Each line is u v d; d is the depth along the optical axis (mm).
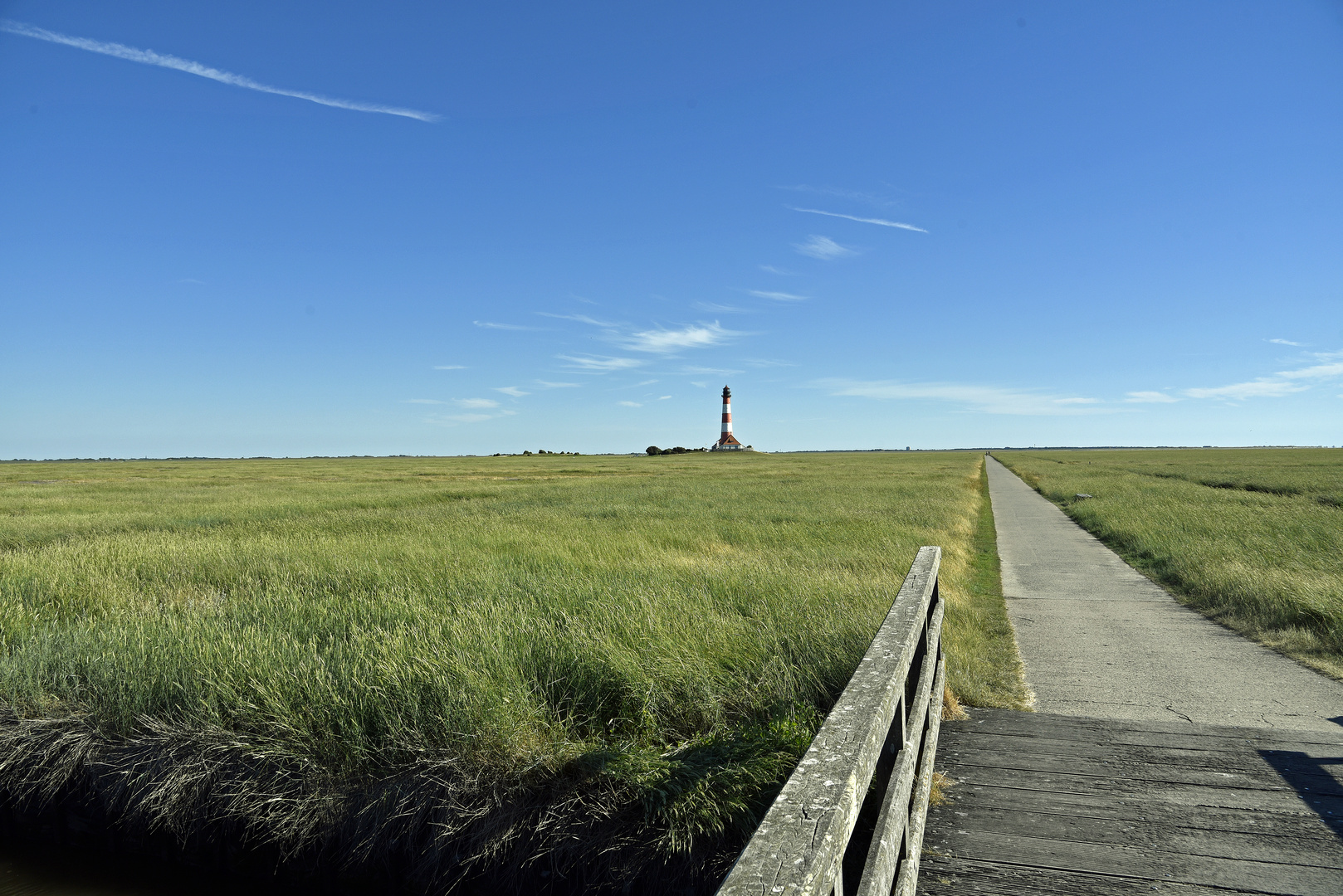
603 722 5000
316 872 4699
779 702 5000
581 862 4109
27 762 5289
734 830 3980
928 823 3975
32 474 61750
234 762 4840
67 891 4957
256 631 6246
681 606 7137
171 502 26172
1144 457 101875
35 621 7156
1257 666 6973
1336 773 4477
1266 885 3354
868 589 8328
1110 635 8273
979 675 6500
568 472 61156
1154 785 4359
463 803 4332
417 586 8797
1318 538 13102
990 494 35062
